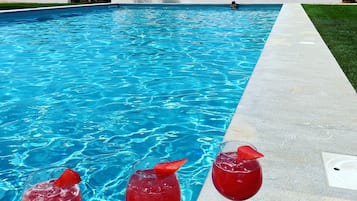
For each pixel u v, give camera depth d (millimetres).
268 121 2982
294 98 3604
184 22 13477
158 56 7539
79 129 3887
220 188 1341
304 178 2090
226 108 4500
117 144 3533
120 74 6121
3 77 5918
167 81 5676
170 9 19125
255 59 7172
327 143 2568
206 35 10281
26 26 11852
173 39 9656
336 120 3025
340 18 11531
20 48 8328
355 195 1938
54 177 1160
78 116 4250
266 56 5625
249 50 8055
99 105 4621
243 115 3115
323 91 3840
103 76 5992
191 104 4637
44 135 3740
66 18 14453
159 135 3736
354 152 2432
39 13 13891
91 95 5016
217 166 1342
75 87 5387
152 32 10992
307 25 9289
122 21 13797
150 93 5086
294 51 6020
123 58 7367
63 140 3625
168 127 3932
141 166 1230
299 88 3943
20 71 6312
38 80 5754
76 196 1087
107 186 2783
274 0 19719
